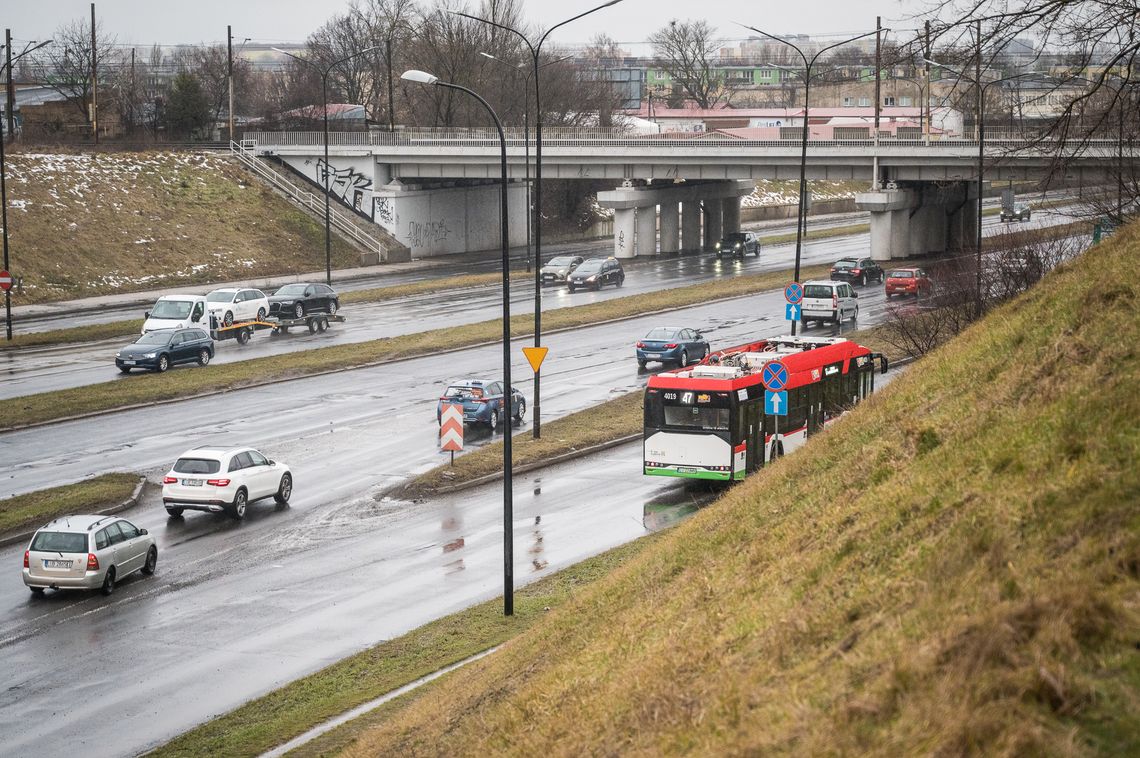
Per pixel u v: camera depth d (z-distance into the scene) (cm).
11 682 2978
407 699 2602
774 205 19625
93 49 14388
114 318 9656
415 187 14562
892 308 9400
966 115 12975
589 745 1506
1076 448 1511
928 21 2605
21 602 3591
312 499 4712
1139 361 1680
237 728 2595
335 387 6850
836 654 1311
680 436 4553
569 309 9588
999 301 5966
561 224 17488
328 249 11281
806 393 4947
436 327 8988
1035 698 1023
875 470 1997
